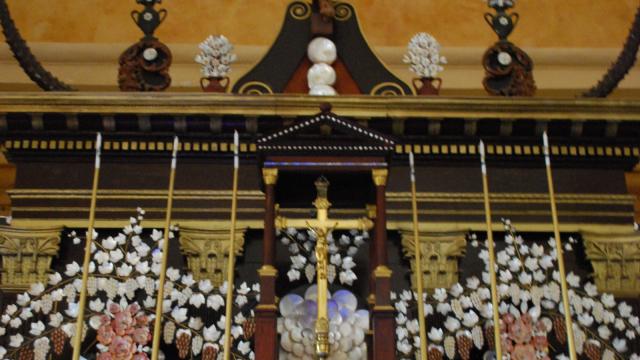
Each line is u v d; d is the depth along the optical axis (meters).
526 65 6.79
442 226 6.32
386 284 5.33
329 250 6.14
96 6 9.24
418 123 6.35
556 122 6.38
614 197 6.46
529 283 6.14
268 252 5.40
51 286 6.07
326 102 6.00
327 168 5.56
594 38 9.33
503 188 6.45
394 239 6.34
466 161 6.48
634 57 6.86
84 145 6.42
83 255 6.23
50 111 6.26
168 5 9.29
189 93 6.25
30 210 6.30
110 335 5.86
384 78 6.72
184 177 6.40
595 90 6.81
